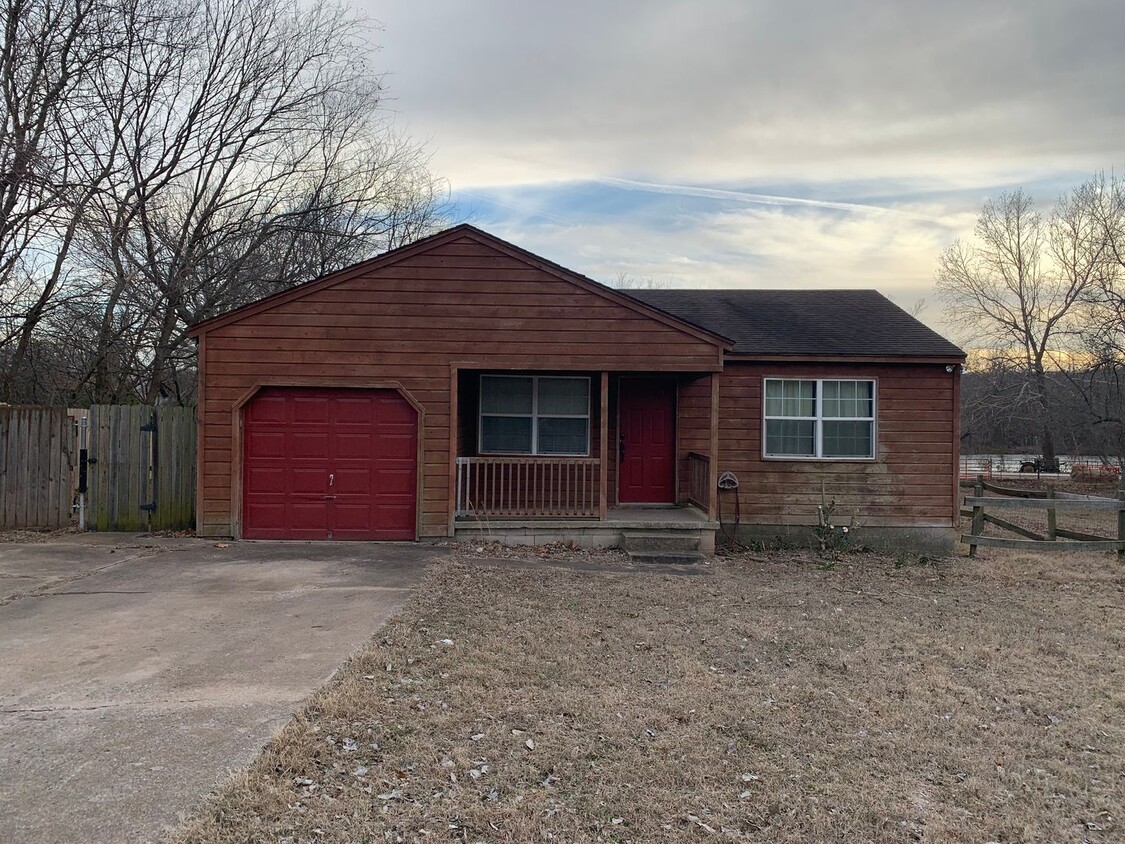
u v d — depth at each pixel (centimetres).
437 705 471
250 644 576
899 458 1241
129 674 505
